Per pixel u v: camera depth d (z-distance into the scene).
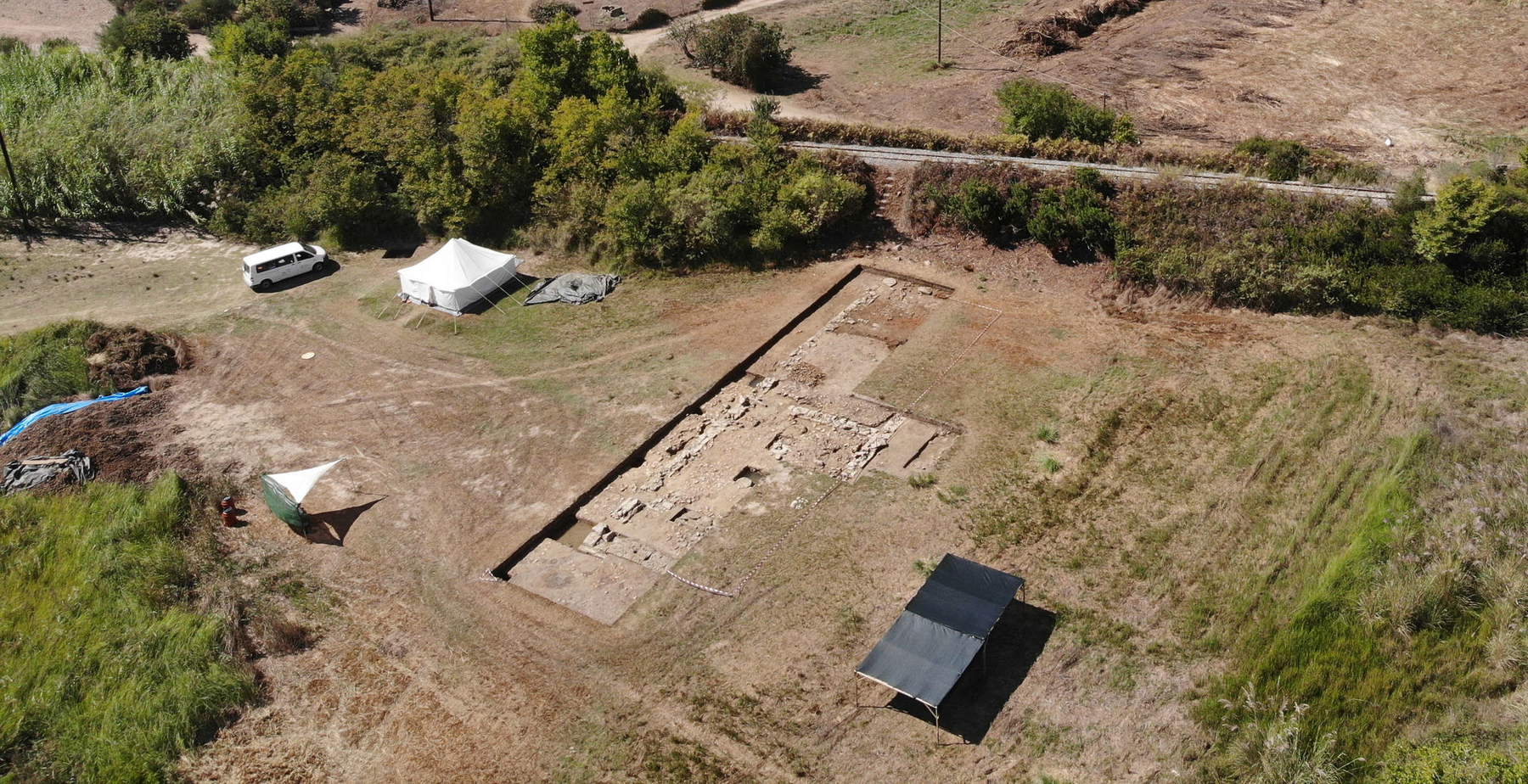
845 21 73.06
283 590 29.69
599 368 39.09
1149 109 57.19
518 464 34.19
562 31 56.03
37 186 52.94
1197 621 26.50
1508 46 60.88
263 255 47.03
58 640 27.73
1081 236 41.94
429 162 49.66
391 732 25.36
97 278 48.91
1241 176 43.53
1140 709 24.53
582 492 32.66
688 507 31.94
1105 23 69.69
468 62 67.12
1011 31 68.31
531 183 50.34
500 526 31.56
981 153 48.19
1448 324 36.25
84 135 54.47
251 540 31.58
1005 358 37.41
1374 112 55.19
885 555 29.30
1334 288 37.66
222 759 24.91
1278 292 38.38
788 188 45.66
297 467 34.75
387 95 53.75
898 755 23.94
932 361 37.62
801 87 62.75
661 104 55.06
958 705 24.92
